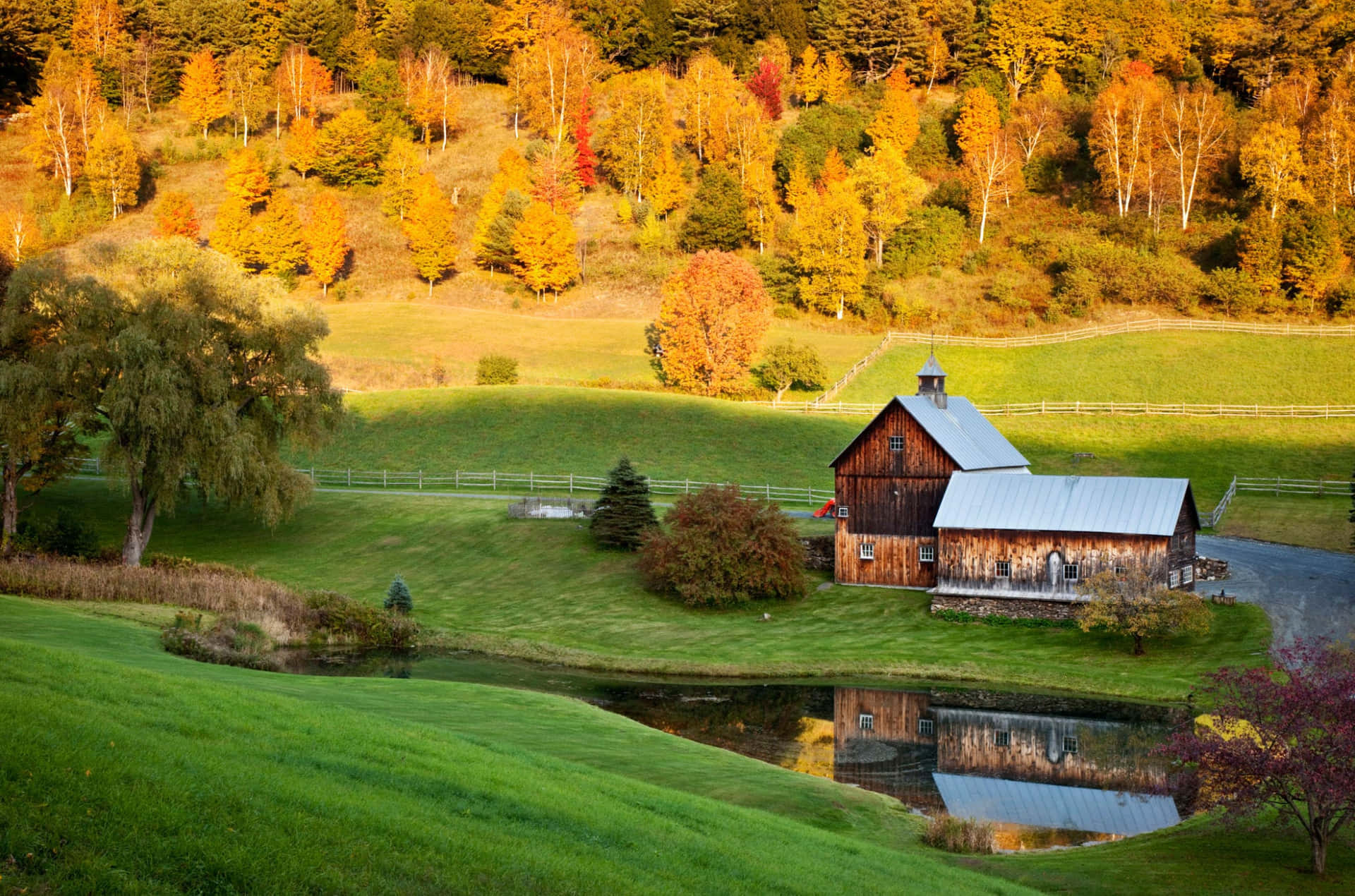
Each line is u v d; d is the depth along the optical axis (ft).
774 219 480.23
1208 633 144.97
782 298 437.17
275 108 597.52
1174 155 446.19
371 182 541.75
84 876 37.88
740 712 127.24
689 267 353.72
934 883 62.13
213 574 173.78
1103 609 147.84
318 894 41.24
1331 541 200.75
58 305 179.52
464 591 187.01
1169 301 389.60
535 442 276.62
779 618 172.35
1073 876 71.10
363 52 647.97
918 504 183.52
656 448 273.13
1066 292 396.98
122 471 177.78
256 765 52.42
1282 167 403.95
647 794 68.33
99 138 485.56
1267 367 323.37
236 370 192.03
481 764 64.39
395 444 276.82
